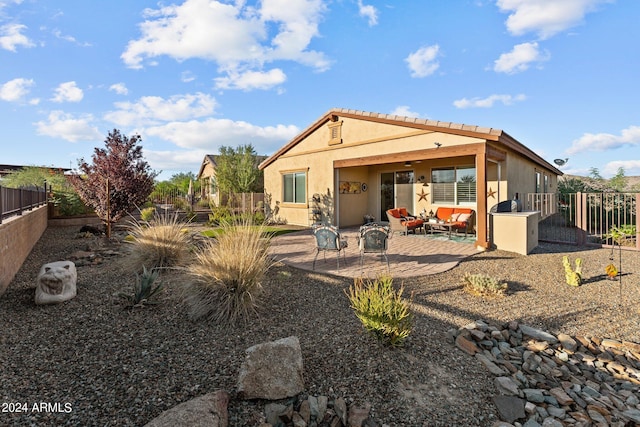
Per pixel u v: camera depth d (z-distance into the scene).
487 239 8.48
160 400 2.46
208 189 27.06
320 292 5.00
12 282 5.39
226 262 4.27
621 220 13.69
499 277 6.00
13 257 5.70
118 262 6.54
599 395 2.99
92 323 3.79
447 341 3.55
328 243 6.43
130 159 10.93
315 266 6.71
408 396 2.60
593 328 4.14
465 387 2.79
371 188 14.89
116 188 10.45
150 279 4.40
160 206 17.66
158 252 6.02
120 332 3.58
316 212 13.38
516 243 8.07
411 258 7.48
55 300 4.35
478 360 3.25
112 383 2.66
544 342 3.75
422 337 3.53
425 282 5.63
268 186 15.91
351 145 11.96
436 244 9.38
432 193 12.79
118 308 4.24
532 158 12.38
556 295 5.11
